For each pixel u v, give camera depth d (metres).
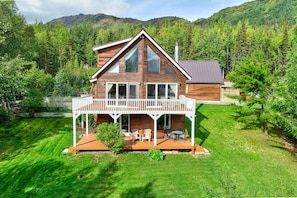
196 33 82.12
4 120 22.69
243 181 12.00
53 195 10.51
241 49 68.81
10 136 18.83
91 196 10.51
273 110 16.16
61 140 17.69
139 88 17.69
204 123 22.41
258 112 20.47
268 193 10.80
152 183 11.66
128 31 96.06
